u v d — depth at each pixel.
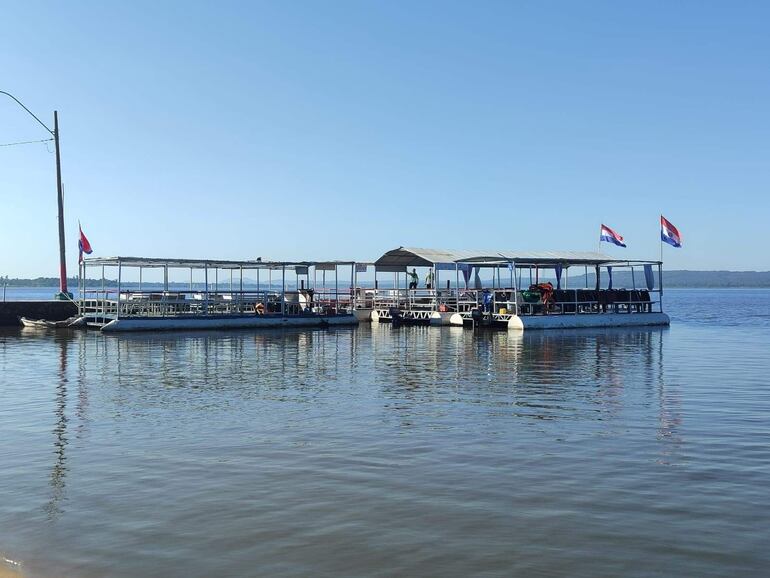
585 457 10.21
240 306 40.91
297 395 15.92
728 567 6.39
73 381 18.16
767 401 15.18
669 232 45.62
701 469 9.57
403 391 16.55
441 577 6.20
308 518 7.65
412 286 50.69
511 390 16.77
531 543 6.95
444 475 9.28
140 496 8.43
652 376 19.47
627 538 7.07
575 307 42.59
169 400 15.19
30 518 7.71
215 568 6.42
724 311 76.12
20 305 39.69
